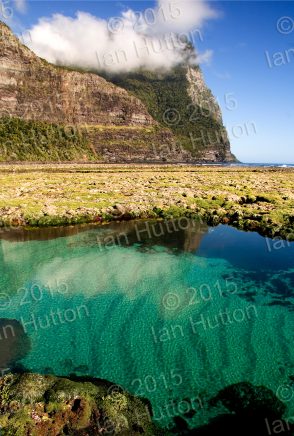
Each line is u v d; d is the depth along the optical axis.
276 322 19.72
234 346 17.45
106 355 16.73
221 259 29.64
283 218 38.28
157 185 63.97
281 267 27.81
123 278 25.81
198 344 17.64
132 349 17.23
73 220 40.50
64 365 15.98
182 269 27.55
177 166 150.75
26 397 12.52
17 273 26.61
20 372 15.39
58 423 11.88
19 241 34.22
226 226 39.44
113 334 18.58
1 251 31.38
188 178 79.81
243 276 26.12
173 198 49.28
